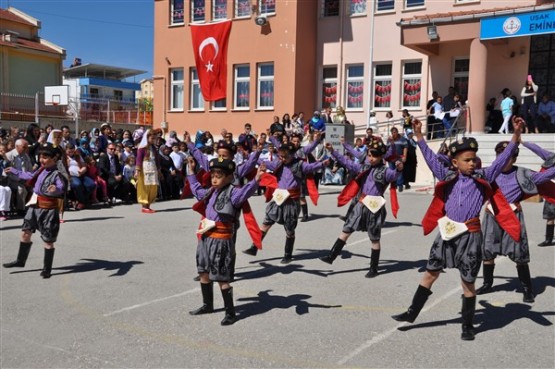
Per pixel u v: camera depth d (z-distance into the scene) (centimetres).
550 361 465
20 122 2684
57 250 919
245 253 831
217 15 2500
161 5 2641
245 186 550
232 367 457
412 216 1268
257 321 571
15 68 3475
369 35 2262
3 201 1233
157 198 1641
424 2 2131
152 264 823
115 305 627
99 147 1677
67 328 553
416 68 2194
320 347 499
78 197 1404
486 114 1961
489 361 466
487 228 651
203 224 561
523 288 635
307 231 1098
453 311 599
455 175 516
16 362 472
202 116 2558
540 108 1775
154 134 1385
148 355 484
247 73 2442
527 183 626
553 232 958
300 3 2278
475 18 1823
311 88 2383
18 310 610
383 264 823
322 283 720
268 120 2361
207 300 596
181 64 2606
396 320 545
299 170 831
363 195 752
